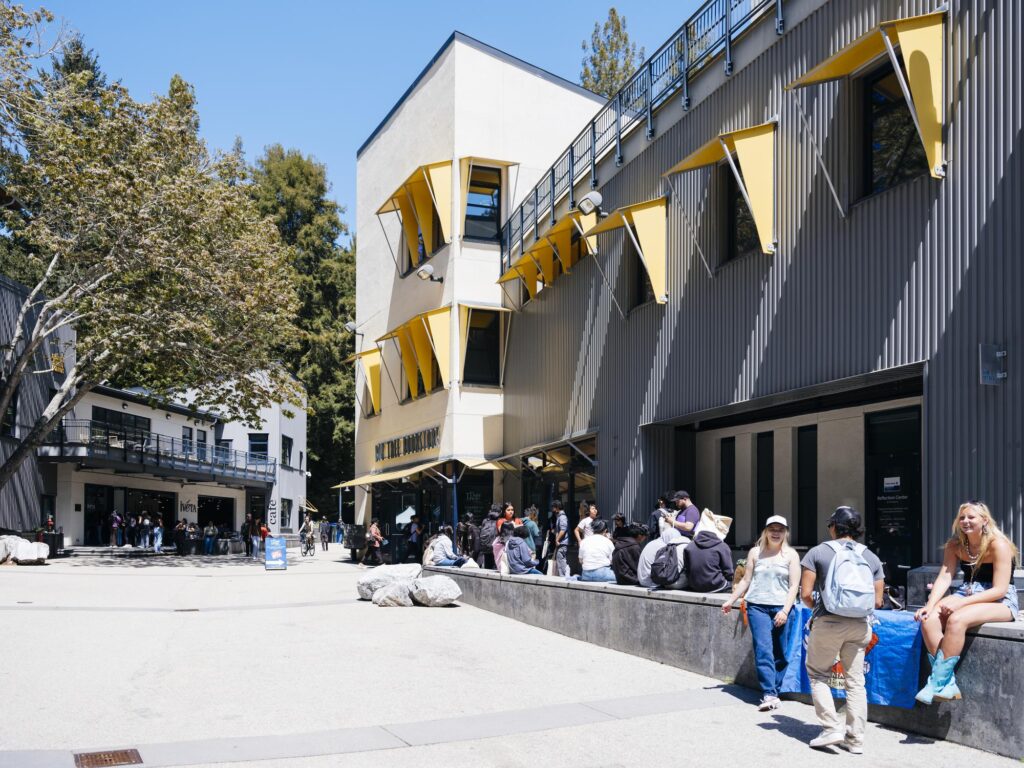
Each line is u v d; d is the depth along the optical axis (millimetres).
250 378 32219
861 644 6672
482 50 29625
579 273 21719
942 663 6688
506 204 29141
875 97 11977
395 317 34281
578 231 21109
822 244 12625
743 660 9094
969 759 6359
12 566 27547
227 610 16078
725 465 17219
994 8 9945
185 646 11695
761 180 13594
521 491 26609
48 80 25609
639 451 17781
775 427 15680
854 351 11906
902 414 12711
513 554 15484
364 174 39188
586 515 17219
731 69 15062
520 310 26859
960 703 6770
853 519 6859
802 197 13086
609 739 7062
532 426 24938
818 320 12648
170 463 44719
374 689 8977
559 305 23141
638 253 17375
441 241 29875
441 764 6367
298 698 8547
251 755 6547
